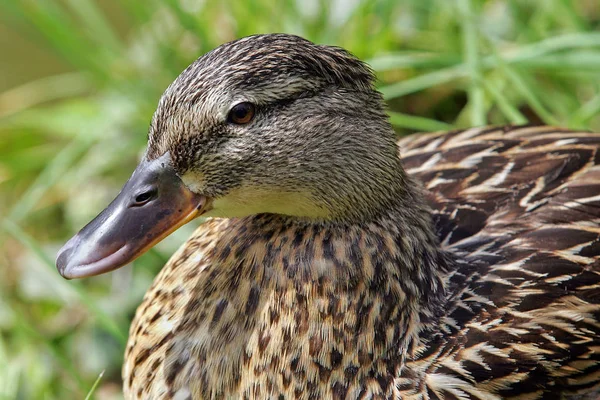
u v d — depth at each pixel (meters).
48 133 2.99
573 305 2.76
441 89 2.94
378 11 2.94
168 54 2.96
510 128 2.82
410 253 2.75
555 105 2.92
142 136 2.94
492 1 2.99
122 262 2.73
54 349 2.83
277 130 2.73
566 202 2.77
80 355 2.88
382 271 2.74
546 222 2.77
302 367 2.74
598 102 2.89
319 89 2.73
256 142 2.73
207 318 2.75
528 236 2.77
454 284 2.76
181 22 2.93
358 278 2.74
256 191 2.74
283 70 2.72
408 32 2.96
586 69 2.90
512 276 2.76
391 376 2.74
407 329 2.75
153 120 2.74
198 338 2.75
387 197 2.75
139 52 2.98
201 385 2.75
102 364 2.88
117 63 2.96
